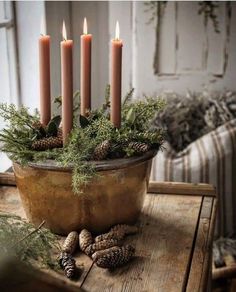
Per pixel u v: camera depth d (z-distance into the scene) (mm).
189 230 1263
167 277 1072
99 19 2350
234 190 2117
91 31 2365
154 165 2131
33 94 2119
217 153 2096
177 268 1103
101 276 1073
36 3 2047
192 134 2238
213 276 1842
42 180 1159
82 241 1155
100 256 1105
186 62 2322
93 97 2461
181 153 2150
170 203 1402
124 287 1038
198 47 2303
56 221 1199
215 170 2094
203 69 2322
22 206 1297
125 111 1328
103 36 2373
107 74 2432
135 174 1192
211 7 2258
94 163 1129
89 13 2334
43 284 651
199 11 2268
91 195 1168
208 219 1316
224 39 2283
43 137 1237
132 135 1219
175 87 2350
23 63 2094
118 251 1106
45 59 1230
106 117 1306
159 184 1467
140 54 2324
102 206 1188
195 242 1209
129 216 1240
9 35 2033
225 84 2326
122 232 1203
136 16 2287
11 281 646
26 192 1197
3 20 1984
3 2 1996
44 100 1252
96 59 2410
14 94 2104
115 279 1063
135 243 1200
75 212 1186
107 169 1140
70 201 1172
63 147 1184
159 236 1233
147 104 1330
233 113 2250
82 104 1291
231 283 1837
